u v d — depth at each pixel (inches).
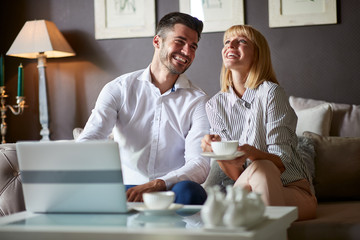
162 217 51.9
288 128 81.3
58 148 52.6
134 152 88.9
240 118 85.7
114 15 140.9
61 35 138.9
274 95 82.0
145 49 139.3
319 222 74.5
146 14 138.4
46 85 140.5
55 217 52.8
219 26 132.8
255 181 66.7
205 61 134.6
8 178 88.4
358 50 125.7
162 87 90.7
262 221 46.5
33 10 146.8
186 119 89.5
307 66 128.8
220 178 85.3
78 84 143.9
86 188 53.3
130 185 85.1
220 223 43.2
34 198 55.4
